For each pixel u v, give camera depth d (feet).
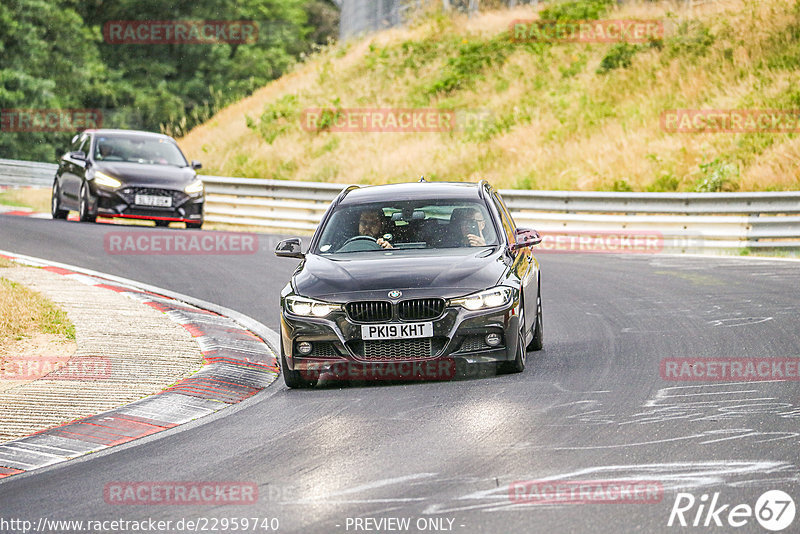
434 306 107.14
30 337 132.36
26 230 250.57
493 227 122.01
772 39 359.25
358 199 127.85
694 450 78.89
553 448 81.15
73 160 277.44
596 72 383.24
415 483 73.36
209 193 310.65
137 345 130.31
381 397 104.06
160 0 655.35
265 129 425.28
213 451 86.28
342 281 110.22
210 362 122.72
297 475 77.10
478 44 439.22
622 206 249.55
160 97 621.31
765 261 204.03
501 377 110.73
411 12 504.43
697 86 351.67
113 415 99.81
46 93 561.84
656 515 64.13
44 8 589.32
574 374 110.32
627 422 88.53
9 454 88.07
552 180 323.57
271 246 238.89
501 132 368.68
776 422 86.69
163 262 211.61
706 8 396.16
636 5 425.28
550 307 159.74
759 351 118.62
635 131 336.70
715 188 289.53
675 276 187.01
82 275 189.37
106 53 647.56
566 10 438.81
